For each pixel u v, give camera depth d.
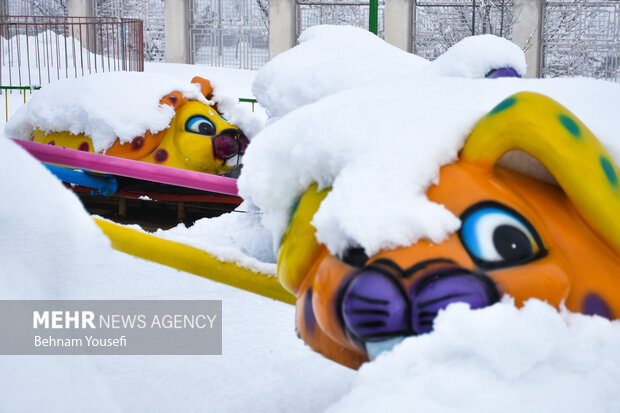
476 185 2.01
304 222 2.24
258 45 23.62
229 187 3.46
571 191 1.99
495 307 1.78
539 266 1.93
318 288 2.06
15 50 18.98
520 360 1.72
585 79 2.62
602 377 1.75
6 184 1.44
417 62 4.76
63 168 6.31
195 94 6.84
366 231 1.94
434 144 2.07
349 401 1.73
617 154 2.14
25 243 1.39
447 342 1.77
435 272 1.88
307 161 2.22
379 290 1.89
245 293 4.24
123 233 2.64
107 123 6.54
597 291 1.97
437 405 1.65
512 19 20.80
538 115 1.98
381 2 22.67
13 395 1.20
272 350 3.40
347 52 4.88
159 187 6.87
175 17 23.52
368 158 2.07
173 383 3.00
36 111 6.88
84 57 19.31
